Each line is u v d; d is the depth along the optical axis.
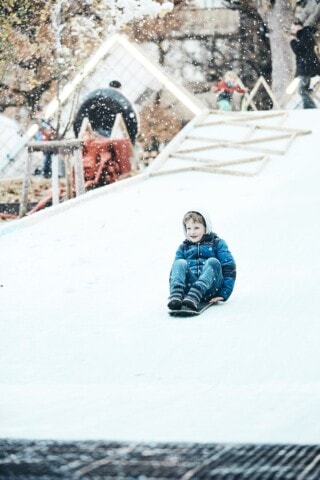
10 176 31.56
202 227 10.52
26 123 31.83
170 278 10.05
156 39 32.09
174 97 32.12
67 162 31.44
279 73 32.56
